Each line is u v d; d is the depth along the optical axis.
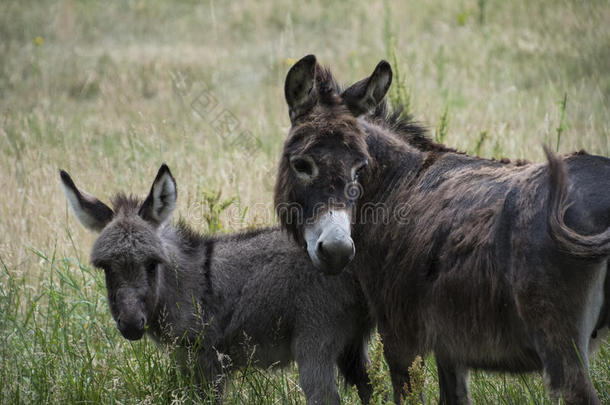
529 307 11.48
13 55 48.22
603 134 27.39
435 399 16.23
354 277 15.48
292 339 15.80
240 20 54.31
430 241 13.24
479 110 34.38
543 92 36.56
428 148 15.52
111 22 55.25
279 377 17.62
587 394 11.23
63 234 23.95
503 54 43.62
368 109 14.84
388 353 14.88
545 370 11.54
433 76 40.56
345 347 16.19
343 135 13.68
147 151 29.52
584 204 11.20
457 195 13.26
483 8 48.09
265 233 16.77
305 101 14.27
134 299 14.49
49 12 56.03
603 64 38.81
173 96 39.56
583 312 11.34
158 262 15.07
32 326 19.39
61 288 20.38
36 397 15.81
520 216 11.66
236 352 16.33
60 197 26.33
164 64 45.47
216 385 15.90
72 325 18.91
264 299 15.75
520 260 11.53
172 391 15.64
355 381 16.94
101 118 37.25
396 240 14.14
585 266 11.05
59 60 47.19
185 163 28.14
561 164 10.87
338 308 15.48
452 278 12.69
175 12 57.00
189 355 15.77
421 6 52.88
